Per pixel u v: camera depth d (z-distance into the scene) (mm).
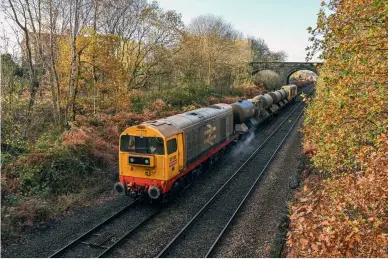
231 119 22422
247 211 13523
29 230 11445
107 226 12039
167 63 33781
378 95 8172
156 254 10375
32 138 17609
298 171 17656
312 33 9039
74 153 16188
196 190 15812
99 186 15344
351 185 8555
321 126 10141
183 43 35219
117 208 13500
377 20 7707
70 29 19875
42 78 21812
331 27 8625
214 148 19109
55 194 14070
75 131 17719
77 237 11172
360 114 8656
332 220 7047
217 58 42750
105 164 17562
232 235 11578
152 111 26859
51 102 21578
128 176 13945
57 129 18453
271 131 31375
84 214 12883
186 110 29484
